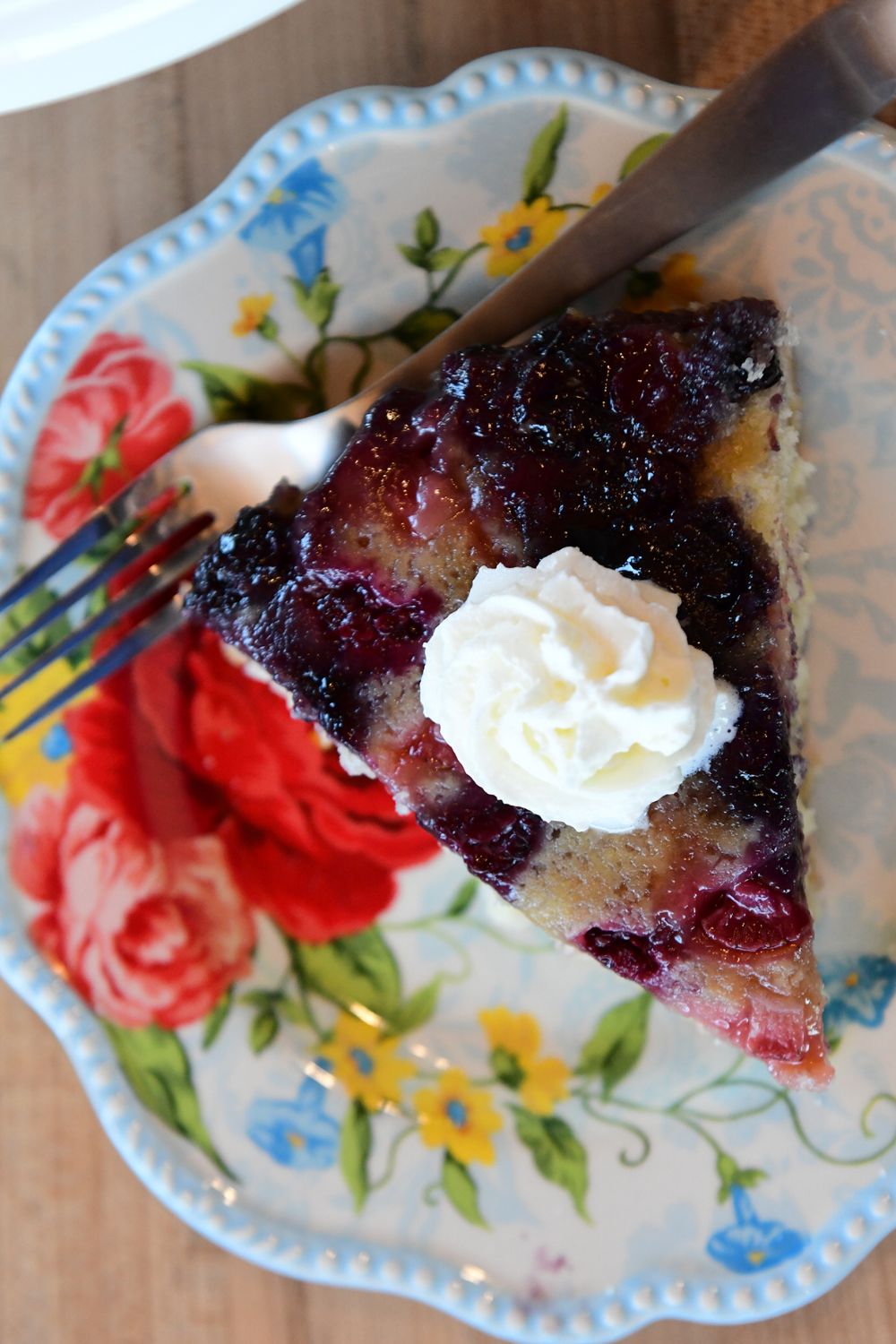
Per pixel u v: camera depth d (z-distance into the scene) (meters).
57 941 0.35
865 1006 0.34
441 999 0.35
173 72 0.34
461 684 0.30
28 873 0.35
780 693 0.32
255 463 0.34
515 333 0.33
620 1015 0.35
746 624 0.32
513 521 0.32
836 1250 0.33
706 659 0.30
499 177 0.33
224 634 0.33
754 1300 0.33
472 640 0.30
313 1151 0.35
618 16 0.34
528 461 0.31
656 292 0.33
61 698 0.35
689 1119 0.34
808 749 0.34
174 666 0.36
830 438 0.33
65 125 0.35
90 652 0.35
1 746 0.35
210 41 0.29
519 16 0.34
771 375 0.32
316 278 0.34
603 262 0.32
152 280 0.34
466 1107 0.35
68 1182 0.36
